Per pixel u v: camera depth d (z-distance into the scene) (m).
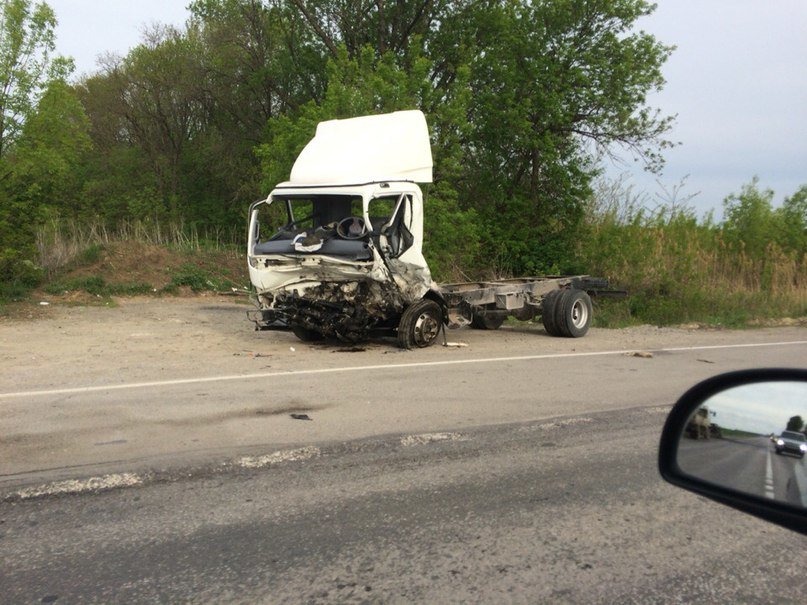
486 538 4.37
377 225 11.03
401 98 18.98
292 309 11.29
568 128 24.02
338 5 30.88
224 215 35.66
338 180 11.25
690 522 4.67
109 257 19.73
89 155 37.19
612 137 23.78
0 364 9.86
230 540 4.29
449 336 13.83
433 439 6.35
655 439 6.51
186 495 4.97
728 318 18.44
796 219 26.62
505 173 24.81
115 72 37.19
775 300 20.84
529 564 4.04
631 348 12.41
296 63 33.91
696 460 2.73
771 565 4.07
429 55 27.98
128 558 4.05
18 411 7.08
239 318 15.93
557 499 5.03
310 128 17.70
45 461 5.58
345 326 11.20
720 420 2.64
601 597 3.69
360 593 3.70
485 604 3.60
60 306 16.55
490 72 24.34
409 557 4.11
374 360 10.51
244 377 8.98
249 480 5.27
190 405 7.41
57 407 7.26
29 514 4.62
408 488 5.18
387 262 10.84
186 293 19.39
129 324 14.46
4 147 17.41
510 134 23.36
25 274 17.39
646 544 4.33
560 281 14.57
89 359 10.34
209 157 36.12
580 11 23.06
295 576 3.87
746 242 24.73
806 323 18.33
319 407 7.43
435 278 18.55
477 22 27.17
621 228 21.56
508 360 10.68
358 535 4.39
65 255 19.00
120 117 38.41
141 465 5.52
